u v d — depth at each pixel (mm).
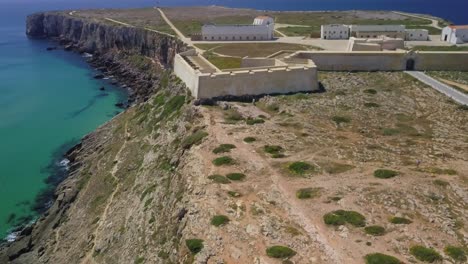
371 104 63156
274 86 69562
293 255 31266
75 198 68625
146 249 42125
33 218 67438
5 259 58406
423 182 39375
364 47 89938
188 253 34031
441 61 81062
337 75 79875
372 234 32625
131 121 86812
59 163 85438
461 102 62906
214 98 66188
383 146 48656
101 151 81750
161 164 57875
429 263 29406
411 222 33719
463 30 106875
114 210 57281
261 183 41219
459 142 49219
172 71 98812
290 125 55625
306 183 40594
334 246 31875
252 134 52719
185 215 39156
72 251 54438
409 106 62469
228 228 35000
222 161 45781
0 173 81062
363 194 37875
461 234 32188
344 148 48156
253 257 31750
